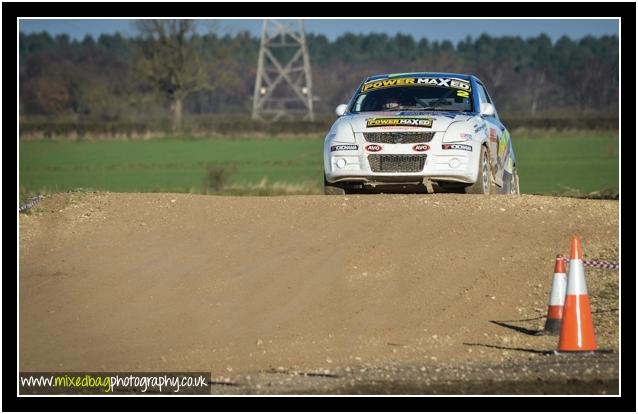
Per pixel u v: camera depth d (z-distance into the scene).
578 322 33.97
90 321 36.75
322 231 44.03
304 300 38.12
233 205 47.19
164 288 39.38
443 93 52.44
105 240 44.31
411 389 29.52
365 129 48.53
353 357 33.16
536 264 41.34
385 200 46.78
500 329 36.38
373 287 39.12
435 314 37.25
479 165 48.78
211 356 33.38
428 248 42.12
